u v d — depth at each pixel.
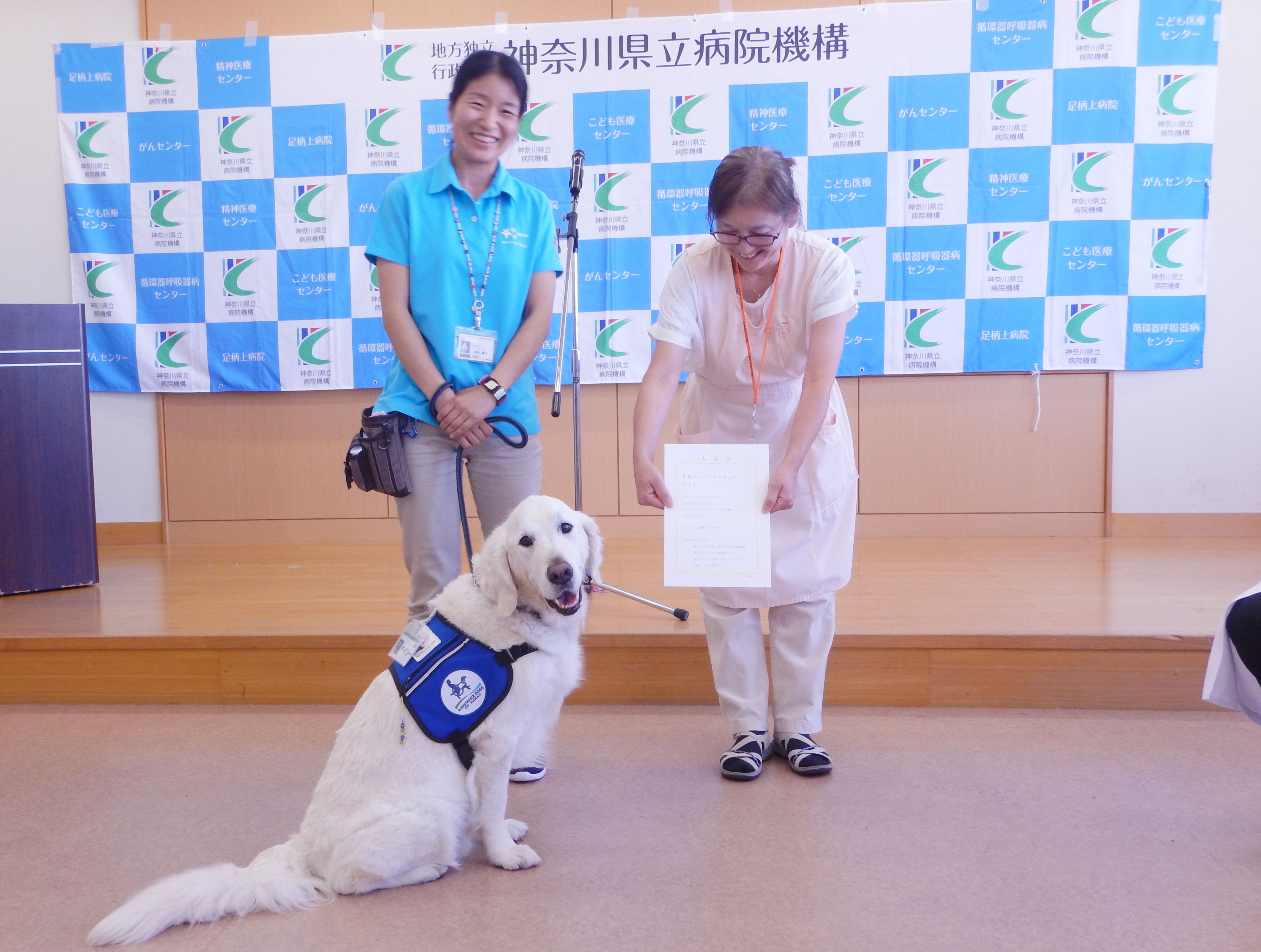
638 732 2.53
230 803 2.13
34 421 3.40
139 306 4.45
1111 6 3.98
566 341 4.32
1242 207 4.11
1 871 1.84
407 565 2.35
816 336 2.05
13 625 2.94
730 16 4.13
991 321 4.18
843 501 2.22
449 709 1.75
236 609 3.14
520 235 2.36
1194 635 2.58
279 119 4.32
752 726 2.26
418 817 1.69
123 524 4.50
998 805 2.05
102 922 1.54
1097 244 4.11
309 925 1.63
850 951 1.53
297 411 4.47
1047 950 1.52
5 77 4.37
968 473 4.29
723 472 2.04
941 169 4.12
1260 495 4.21
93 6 4.33
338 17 4.29
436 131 4.29
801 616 2.24
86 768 2.34
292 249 4.38
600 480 4.37
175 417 4.49
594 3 4.20
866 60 4.10
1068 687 2.63
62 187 4.42
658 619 2.91
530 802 2.12
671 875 1.78
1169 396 4.20
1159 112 4.04
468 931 1.60
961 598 3.09
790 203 1.89
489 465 2.35
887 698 2.67
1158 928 1.57
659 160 4.22
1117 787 2.12
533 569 1.75
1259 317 4.14
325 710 2.74
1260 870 1.75
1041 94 4.05
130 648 2.79
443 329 2.29
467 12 4.25
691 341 2.15
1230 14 4.02
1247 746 2.34
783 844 1.90
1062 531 4.28
